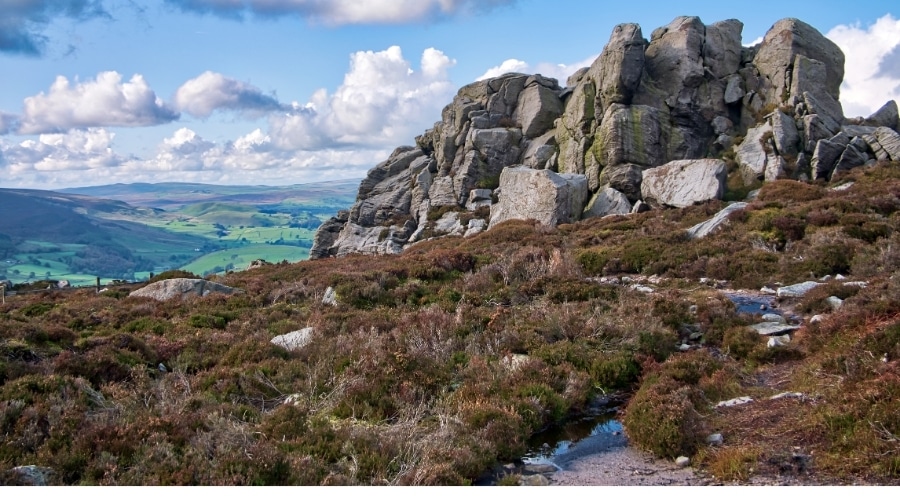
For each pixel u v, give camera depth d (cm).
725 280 2397
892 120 5019
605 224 3903
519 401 1184
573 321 1692
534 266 2511
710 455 959
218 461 895
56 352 1479
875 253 2231
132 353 1495
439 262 2800
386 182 6581
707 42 5344
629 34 5125
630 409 1180
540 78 6072
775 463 889
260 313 2205
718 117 5009
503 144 5691
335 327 1842
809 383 1185
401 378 1303
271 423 1070
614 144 4731
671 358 1459
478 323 1762
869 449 848
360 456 957
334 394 1255
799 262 2331
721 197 4022
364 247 5688
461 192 5584
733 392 1239
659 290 2267
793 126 4431
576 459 1025
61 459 897
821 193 3347
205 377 1353
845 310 1497
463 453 964
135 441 951
